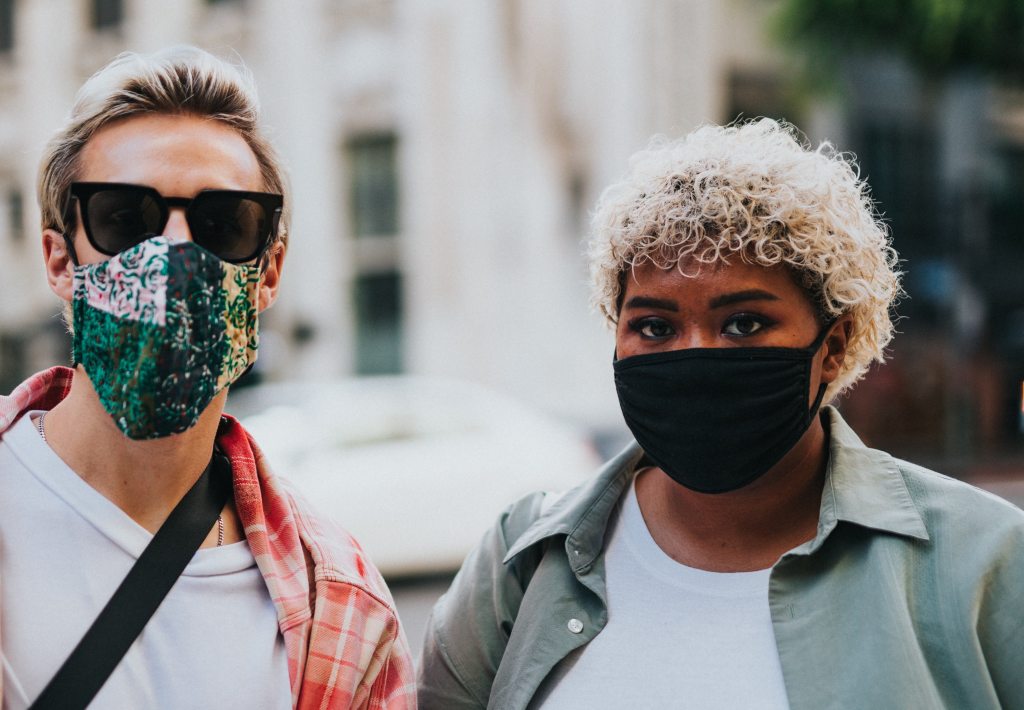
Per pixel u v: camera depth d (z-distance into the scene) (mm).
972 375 12992
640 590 1629
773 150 1554
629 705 1540
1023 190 13734
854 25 10539
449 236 12273
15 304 14992
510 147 11898
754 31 11828
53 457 1452
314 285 13109
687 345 1537
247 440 1621
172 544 1458
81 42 14672
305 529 1646
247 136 1542
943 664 1431
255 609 1513
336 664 1552
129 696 1377
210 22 13750
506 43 11859
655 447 1583
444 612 1854
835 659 1454
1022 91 12031
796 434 1551
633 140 11336
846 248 1546
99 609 1402
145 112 1460
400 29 12445
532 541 1727
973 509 1509
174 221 1437
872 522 1507
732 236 1487
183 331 1354
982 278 13211
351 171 12930
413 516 6160
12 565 1399
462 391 6801
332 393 6762
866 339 1647
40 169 1491
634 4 11320
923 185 13117
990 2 9922
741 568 1591
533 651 1644
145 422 1357
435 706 1822
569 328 11594
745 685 1490
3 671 1348
